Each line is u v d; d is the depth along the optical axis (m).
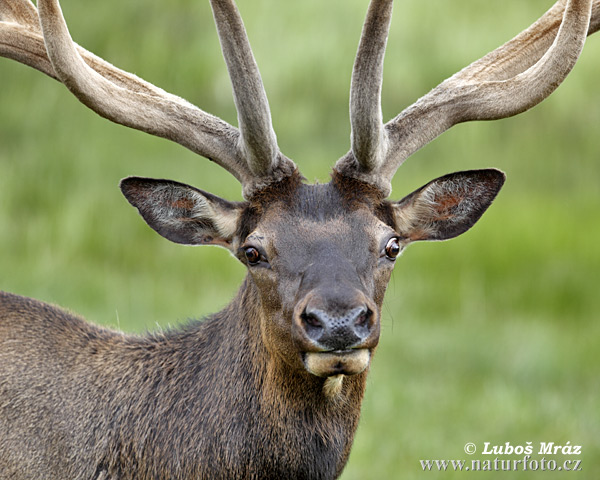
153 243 28.72
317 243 11.45
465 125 37.31
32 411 12.56
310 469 11.88
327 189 12.04
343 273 11.05
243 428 11.95
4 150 34.31
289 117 38.03
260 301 11.96
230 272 27.45
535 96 13.08
